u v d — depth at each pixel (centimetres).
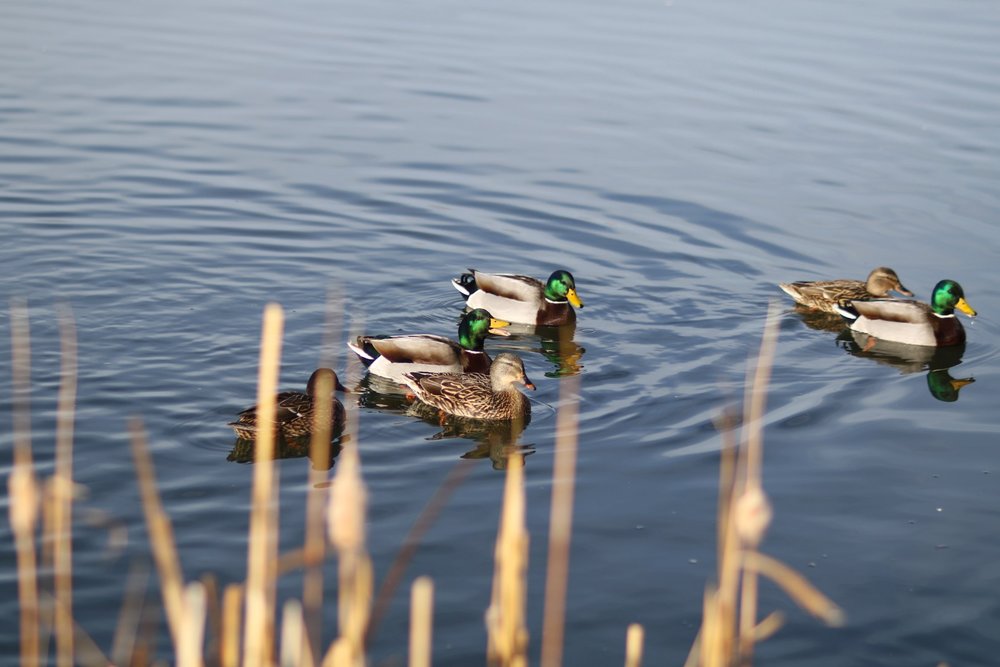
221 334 1502
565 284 1644
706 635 601
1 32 2917
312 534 591
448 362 1506
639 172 2202
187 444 1223
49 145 2188
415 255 1834
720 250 1889
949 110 2538
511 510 569
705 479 1188
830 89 2666
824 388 1453
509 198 2064
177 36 2978
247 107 2473
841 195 2120
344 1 3372
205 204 1962
